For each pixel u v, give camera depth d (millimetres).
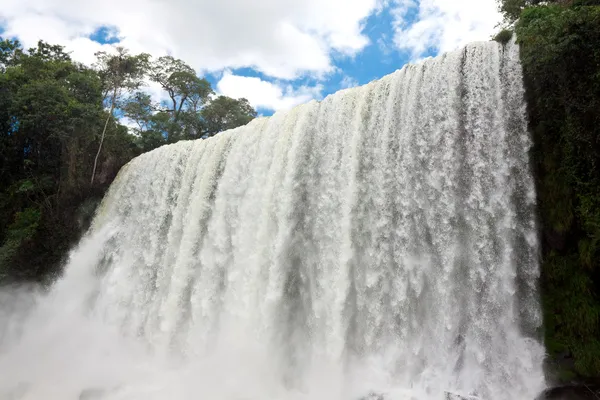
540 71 10484
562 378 9703
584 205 9711
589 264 9641
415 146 12312
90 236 24469
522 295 10219
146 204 21766
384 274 12008
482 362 10133
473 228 10836
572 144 9969
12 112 27016
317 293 13141
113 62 34781
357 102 14352
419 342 10992
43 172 28000
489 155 10961
